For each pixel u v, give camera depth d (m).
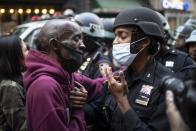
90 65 3.39
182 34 5.18
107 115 2.38
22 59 3.07
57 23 2.29
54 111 2.09
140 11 2.31
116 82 2.12
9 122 2.82
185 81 1.24
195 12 17.52
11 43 3.04
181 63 3.49
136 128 2.05
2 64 3.01
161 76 2.21
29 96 2.18
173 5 15.59
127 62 2.32
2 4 12.80
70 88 2.30
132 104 2.21
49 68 2.22
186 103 1.12
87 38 3.73
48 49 2.30
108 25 4.74
